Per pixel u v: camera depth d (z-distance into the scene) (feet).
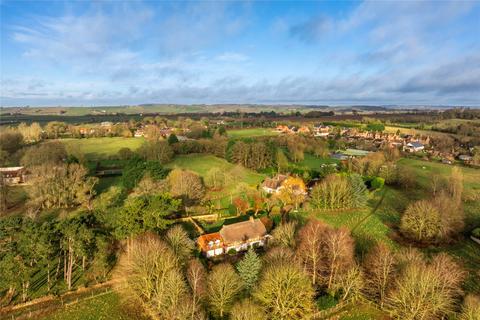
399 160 552.00
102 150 573.74
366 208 327.26
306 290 161.48
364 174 441.68
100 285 189.06
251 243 235.40
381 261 176.04
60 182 322.14
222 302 157.48
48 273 183.93
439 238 249.75
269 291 156.46
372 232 267.39
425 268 161.48
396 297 157.79
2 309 164.55
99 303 172.76
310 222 235.20
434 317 156.56
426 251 235.20
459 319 151.53
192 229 267.59
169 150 515.09
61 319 159.63
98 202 318.65
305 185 385.29
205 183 388.37
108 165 469.16
